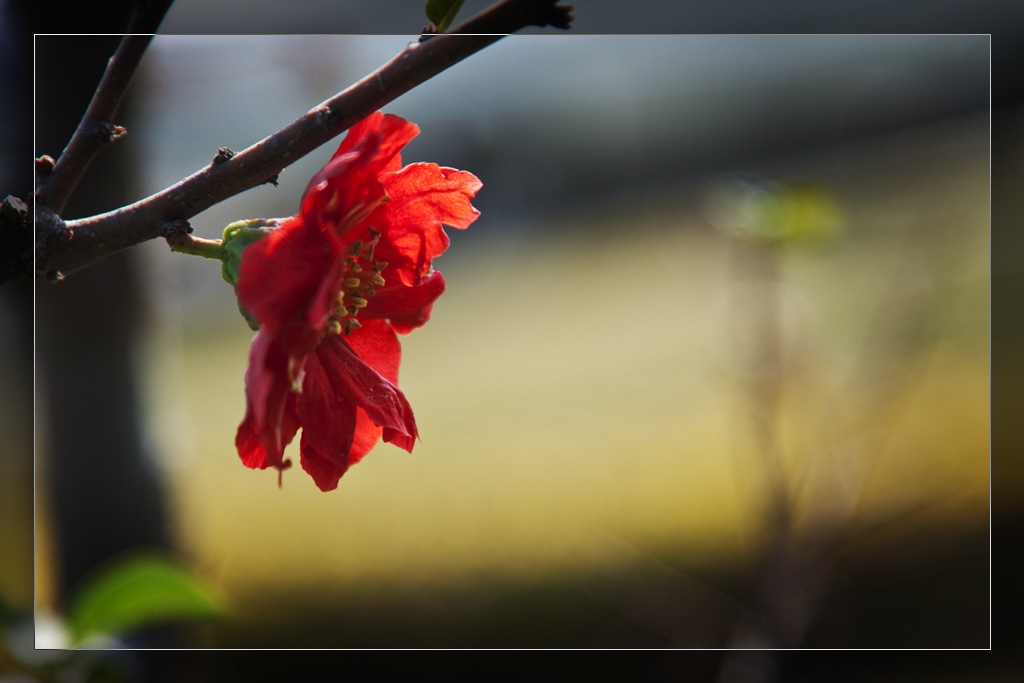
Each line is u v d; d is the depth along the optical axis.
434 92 0.92
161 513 0.53
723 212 0.68
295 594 0.76
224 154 0.39
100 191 0.50
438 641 0.69
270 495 0.88
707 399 0.96
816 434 0.66
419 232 0.41
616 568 0.76
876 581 0.71
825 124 1.05
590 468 0.89
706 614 0.70
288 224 0.39
